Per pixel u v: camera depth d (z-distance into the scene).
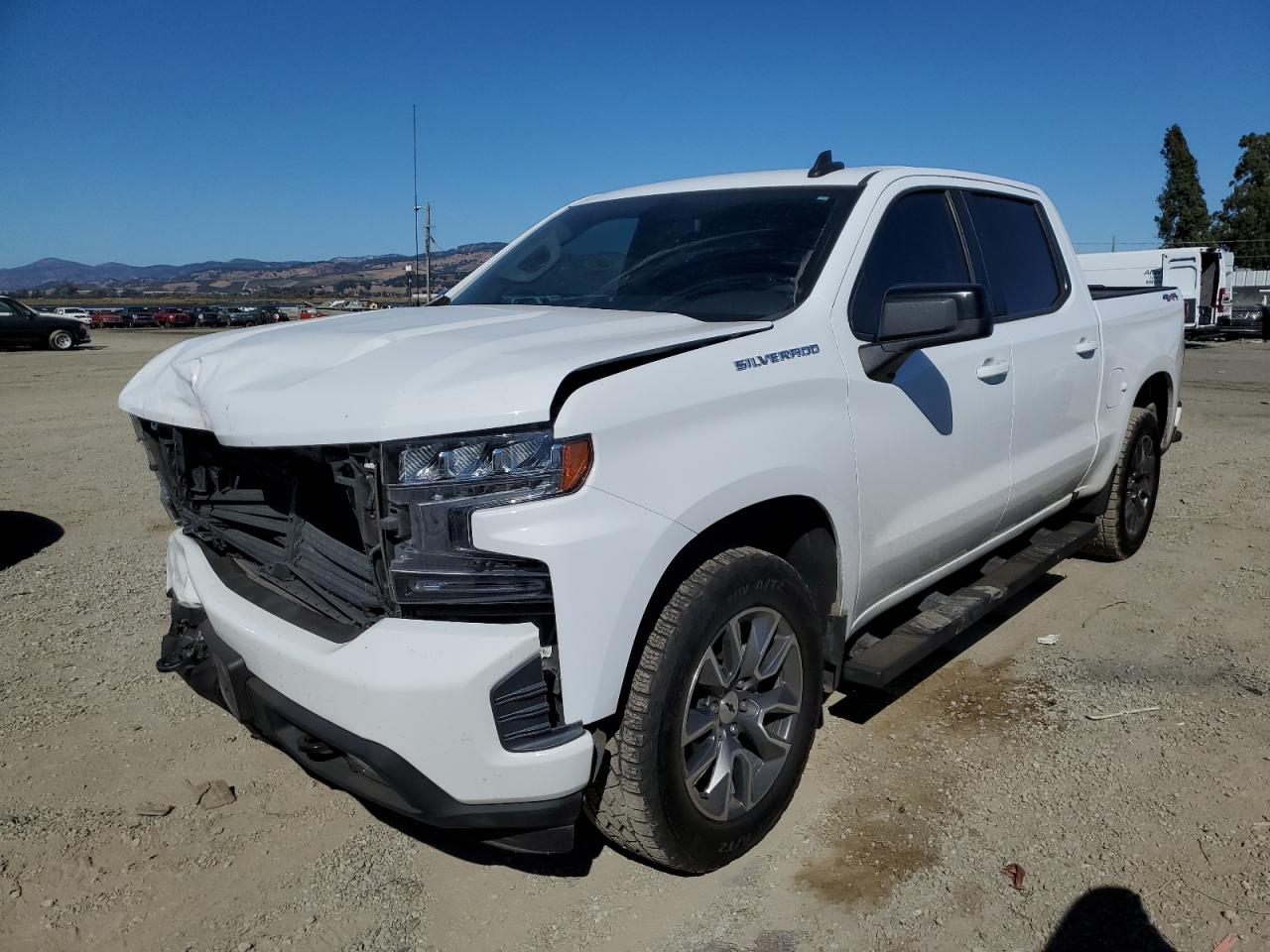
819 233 3.23
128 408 3.00
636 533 2.28
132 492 7.48
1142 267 24.16
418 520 2.17
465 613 2.22
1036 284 4.26
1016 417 3.86
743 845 2.72
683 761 2.48
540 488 2.18
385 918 2.57
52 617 4.68
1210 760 3.26
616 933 2.49
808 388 2.81
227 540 2.84
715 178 3.90
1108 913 2.52
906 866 2.73
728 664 2.63
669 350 2.51
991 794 3.09
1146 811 2.97
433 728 2.14
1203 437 9.48
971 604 3.64
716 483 2.47
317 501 2.54
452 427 2.13
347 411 2.21
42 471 8.34
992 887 2.64
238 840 2.91
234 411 2.41
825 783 3.17
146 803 3.07
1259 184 51.31
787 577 2.73
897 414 3.16
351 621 2.38
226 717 3.67
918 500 3.32
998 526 3.95
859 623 3.26
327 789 3.19
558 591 2.17
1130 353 4.90
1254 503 6.67
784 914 2.55
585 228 3.88
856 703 3.75
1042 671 4.01
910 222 3.53
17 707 3.73
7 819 3.00
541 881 2.72
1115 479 5.02
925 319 2.88
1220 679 3.88
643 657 2.41
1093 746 3.38
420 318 3.10
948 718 3.62
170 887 2.69
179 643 2.97
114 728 3.58
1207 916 2.50
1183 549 5.62
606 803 2.45
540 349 2.44
